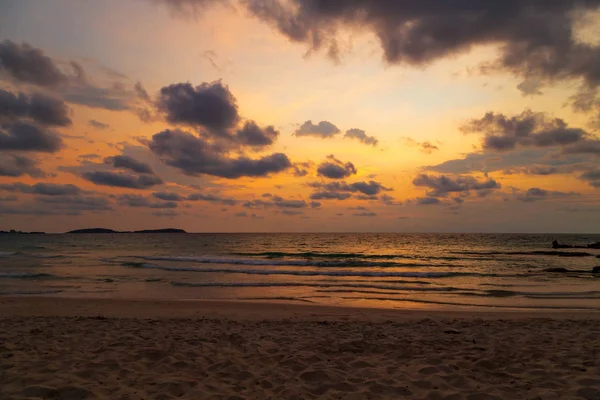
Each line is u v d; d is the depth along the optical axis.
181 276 22.42
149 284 18.83
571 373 5.20
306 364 5.66
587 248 54.34
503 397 4.36
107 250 52.09
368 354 6.33
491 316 11.09
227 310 11.95
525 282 20.75
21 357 5.70
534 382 4.88
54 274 22.83
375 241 84.31
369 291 17.22
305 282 20.00
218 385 4.73
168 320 9.64
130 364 5.49
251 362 5.72
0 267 27.31
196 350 6.33
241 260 33.03
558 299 15.25
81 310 11.55
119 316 10.60
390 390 4.62
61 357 5.74
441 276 23.72
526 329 8.58
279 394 4.46
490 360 5.82
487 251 49.19
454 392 4.52
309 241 84.75
